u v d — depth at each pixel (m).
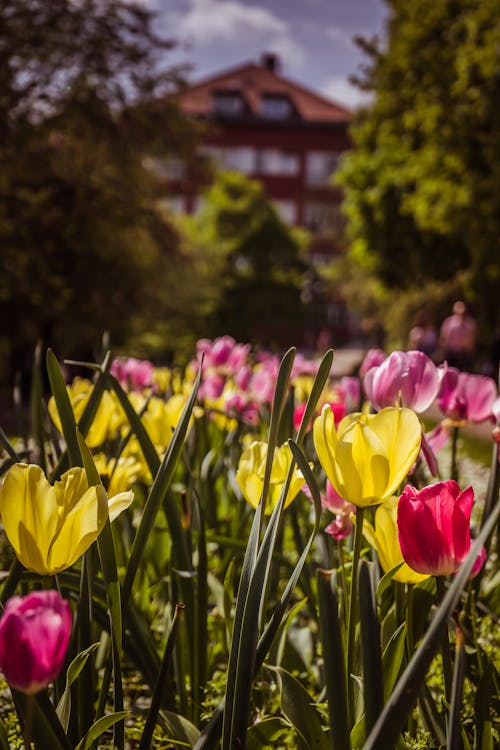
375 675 1.23
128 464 2.03
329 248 54.69
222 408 3.54
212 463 3.05
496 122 17.98
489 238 19.30
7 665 0.92
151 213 20.17
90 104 17.52
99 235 18.75
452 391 2.14
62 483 1.21
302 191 55.03
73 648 1.49
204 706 1.91
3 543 2.82
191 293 23.08
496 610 2.29
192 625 1.89
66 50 16.98
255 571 1.32
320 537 2.25
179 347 24.97
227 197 42.88
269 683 1.96
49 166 17.86
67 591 1.70
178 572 1.84
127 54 17.53
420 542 1.24
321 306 44.62
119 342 21.52
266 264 41.97
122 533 2.68
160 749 1.95
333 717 1.16
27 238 17.45
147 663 1.76
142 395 3.50
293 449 1.24
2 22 16.42
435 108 18.91
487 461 6.26
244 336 40.97
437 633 1.00
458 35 19.55
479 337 22.33
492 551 2.56
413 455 1.20
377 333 36.75
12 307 18.38
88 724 1.45
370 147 26.64
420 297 29.50
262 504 1.36
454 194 19.22
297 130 54.84
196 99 57.62
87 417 1.68
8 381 19.34
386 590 1.94
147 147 19.20
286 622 1.82
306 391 4.02
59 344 19.45
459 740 1.10
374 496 1.21
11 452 1.46
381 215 25.83
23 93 16.97
